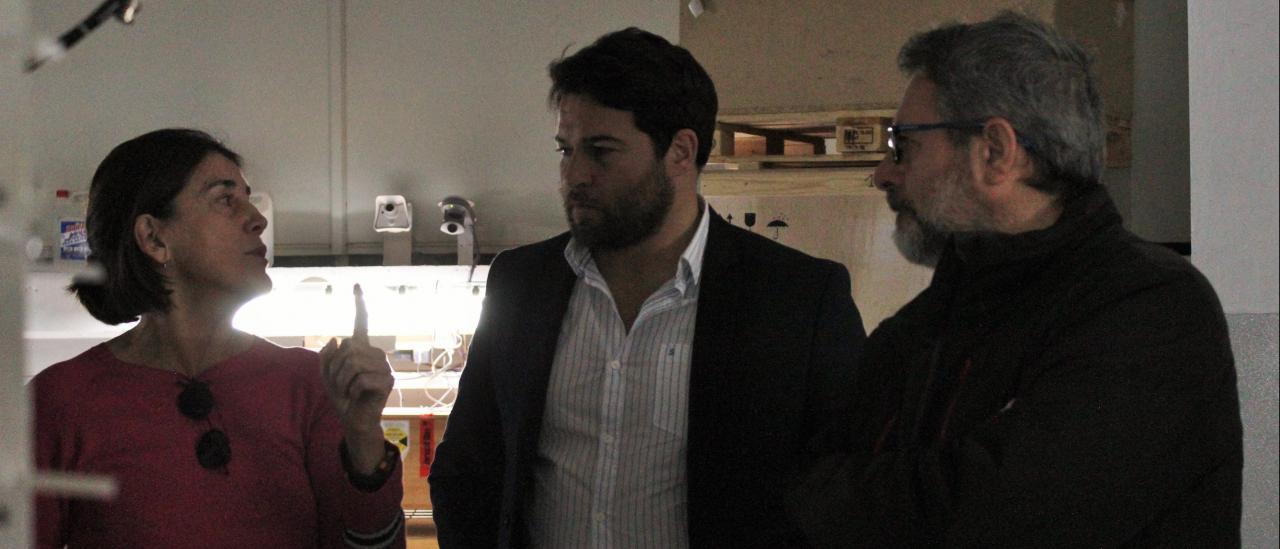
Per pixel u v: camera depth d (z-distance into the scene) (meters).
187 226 1.70
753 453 1.71
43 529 1.59
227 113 3.79
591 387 1.76
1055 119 1.27
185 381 1.69
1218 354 1.17
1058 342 1.20
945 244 1.37
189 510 1.63
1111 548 1.14
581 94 1.71
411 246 3.69
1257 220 1.81
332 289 3.35
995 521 1.14
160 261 1.70
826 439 1.54
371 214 3.77
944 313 1.37
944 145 1.32
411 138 3.75
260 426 1.70
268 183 3.79
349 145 3.77
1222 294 1.84
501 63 3.70
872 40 3.29
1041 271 1.27
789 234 3.39
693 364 1.71
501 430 1.93
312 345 3.45
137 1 0.90
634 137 1.70
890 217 3.30
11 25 0.73
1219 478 1.17
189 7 3.78
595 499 1.72
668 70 1.71
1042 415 1.15
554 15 3.66
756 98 3.40
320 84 3.76
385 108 3.75
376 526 1.68
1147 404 1.13
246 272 1.75
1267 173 1.80
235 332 1.81
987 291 1.30
